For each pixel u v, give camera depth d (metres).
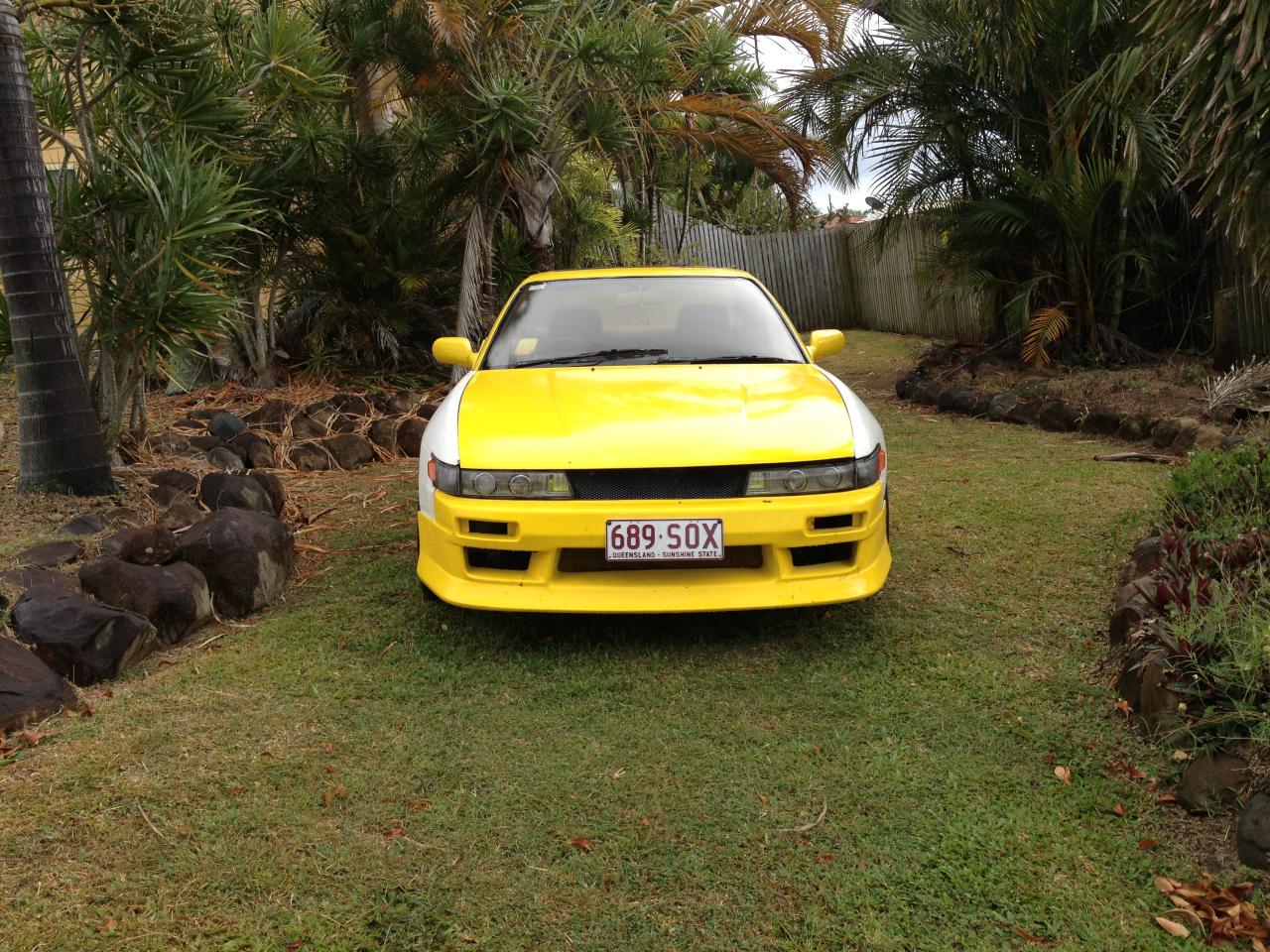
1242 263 7.87
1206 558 3.24
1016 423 7.71
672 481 3.24
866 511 3.32
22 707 2.83
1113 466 5.99
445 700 3.05
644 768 2.64
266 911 2.05
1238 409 6.36
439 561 3.43
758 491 3.24
